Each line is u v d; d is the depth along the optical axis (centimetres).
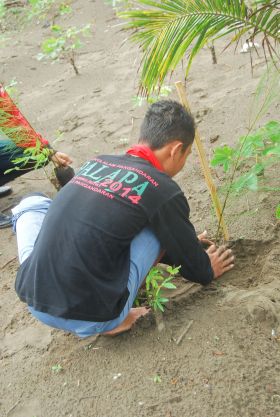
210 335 213
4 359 229
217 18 237
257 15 247
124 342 219
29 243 229
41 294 194
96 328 207
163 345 213
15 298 264
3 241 315
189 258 214
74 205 195
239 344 207
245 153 233
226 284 243
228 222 278
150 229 206
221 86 414
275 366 197
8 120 288
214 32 244
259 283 240
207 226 279
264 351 203
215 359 203
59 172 305
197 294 237
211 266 231
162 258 226
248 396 188
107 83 473
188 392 193
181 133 201
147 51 251
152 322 224
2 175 336
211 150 343
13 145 313
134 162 201
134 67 486
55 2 643
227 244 263
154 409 191
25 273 201
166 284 216
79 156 377
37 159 276
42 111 452
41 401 206
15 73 532
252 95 383
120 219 190
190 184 318
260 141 234
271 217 273
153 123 202
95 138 395
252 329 213
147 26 243
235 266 254
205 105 393
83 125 416
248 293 230
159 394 195
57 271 191
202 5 234
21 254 226
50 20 629
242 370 197
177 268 210
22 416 202
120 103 433
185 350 209
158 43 241
